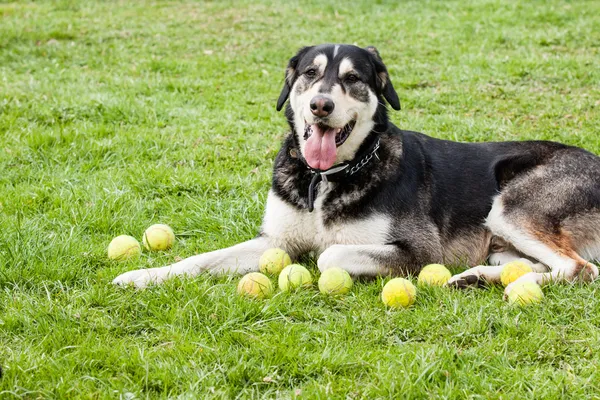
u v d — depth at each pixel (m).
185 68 11.22
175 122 8.55
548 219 4.94
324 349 3.65
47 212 5.89
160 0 17.56
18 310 4.02
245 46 12.91
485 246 5.22
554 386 3.28
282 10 15.89
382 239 4.80
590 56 11.24
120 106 8.63
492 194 5.23
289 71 5.25
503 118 8.39
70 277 4.57
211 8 16.34
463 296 4.30
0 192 6.24
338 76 4.80
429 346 3.70
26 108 8.54
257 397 3.27
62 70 10.89
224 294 4.24
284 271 4.44
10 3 17.28
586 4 14.65
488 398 3.21
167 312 4.05
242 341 3.78
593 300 4.18
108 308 4.12
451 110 8.93
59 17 15.27
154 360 3.52
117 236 5.34
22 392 3.22
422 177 5.09
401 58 11.77
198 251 5.23
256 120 8.61
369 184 4.82
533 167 5.18
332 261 4.57
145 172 6.72
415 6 15.70
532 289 4.19
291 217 4.92
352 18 15.00
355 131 4.78
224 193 6.37
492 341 3.72
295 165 4.96
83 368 3.46
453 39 12.76
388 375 3.34
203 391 3.32
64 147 7.36
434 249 4.95
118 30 14.15
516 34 12.71
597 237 5.02
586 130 7.77
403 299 4.16
